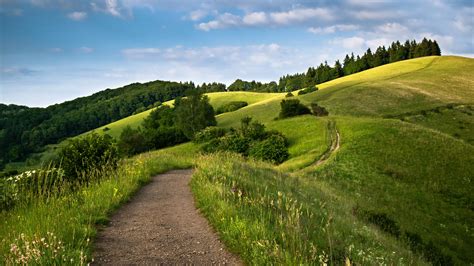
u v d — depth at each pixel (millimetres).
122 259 6324
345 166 39812
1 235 6973
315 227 8875
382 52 162500
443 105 79625
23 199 9852
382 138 47688
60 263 5445
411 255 13406
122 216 9430
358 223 15570
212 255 6660
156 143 83375
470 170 39969
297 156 49281
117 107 169375
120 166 15977
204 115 88312
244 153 55000
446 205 32844
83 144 15227
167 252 6781
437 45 152250
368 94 89625
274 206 9703
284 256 5879
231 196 10273
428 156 42688
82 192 10875
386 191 34250
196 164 22797
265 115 92188
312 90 110500
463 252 23922
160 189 14031
